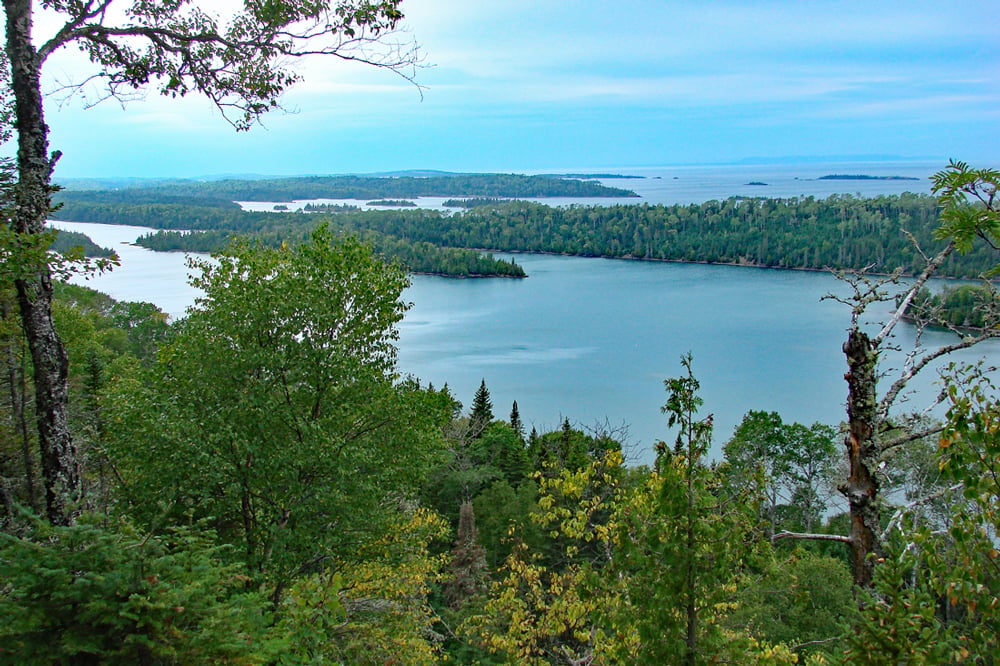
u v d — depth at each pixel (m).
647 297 130.50
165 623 4.70
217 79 8.41
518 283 153.12
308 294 12.42
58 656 4.42
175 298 101.06
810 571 17.41
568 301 128.88
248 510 12.17
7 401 14.71
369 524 12.11
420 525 14.13
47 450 7.46
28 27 7.23
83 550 4.76
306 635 6.45
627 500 7.15
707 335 96.12
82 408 16.64
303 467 11.73
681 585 6.20
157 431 10.96
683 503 6.19
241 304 12.34
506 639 11.38
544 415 62.72
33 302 7.31
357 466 12.27
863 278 5.18
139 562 4.88
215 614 5.05
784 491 37.03
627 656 6.84
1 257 6.56
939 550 4.94
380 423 13.06
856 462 4.96
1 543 4.70
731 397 65.75
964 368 4.43
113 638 4.64
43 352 7.39
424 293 141.12
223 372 12.20
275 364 12.13
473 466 35.19
